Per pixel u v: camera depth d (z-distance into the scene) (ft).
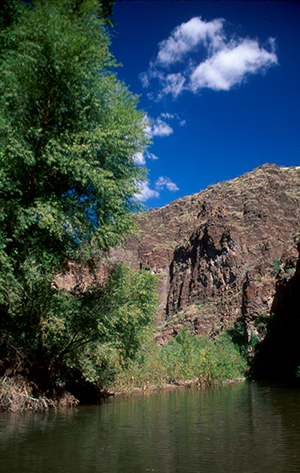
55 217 35.60
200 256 326.44
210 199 405.59
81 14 39.29
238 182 426.92
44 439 23.66
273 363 122.52
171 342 195.31
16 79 34.35
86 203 39.65
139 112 44.91
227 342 185.68
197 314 260.01
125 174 43.50
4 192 35.42
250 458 18.29
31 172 37.29
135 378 74.08
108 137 38.91
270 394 56.13
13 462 18.04
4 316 39.32
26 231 38.04
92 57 38.37
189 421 30.73
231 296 260.01
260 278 215.92
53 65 36.22
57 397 43.73
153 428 27.48
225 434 24.70
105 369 52.24
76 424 29.71
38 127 36.14
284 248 296.92
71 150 35.68
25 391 39.14
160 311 331.98
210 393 60.90
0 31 34.96
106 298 44.50
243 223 327.06
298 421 29.55
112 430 26.76
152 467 17.01
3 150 32.94
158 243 394.11
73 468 16.92
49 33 35.45
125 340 57.77
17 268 37.24
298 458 18.11
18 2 36.14
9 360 39.24
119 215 42.24
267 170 418.31
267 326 159.22
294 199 357.00
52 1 37.68
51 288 40.27
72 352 43.96
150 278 69.51
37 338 41.75
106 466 17.25
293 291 134.31
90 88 38.60
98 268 45.42
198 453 19.57
